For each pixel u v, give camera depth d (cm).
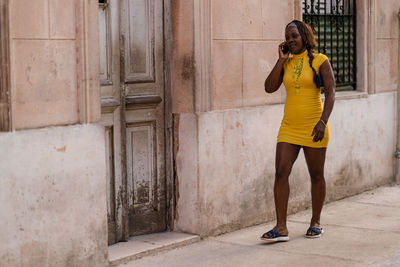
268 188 667
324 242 583
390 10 859
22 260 446
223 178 614
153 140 594
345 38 809
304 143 570
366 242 582
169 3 593
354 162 802
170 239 577
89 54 484
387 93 859
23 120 448
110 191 555
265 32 655
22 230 445
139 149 584
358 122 804
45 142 457
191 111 587
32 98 453
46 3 459
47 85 462
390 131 870
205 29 588
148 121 588
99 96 493
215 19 600
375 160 842
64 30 471
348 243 579
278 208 579
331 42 784
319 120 560
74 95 480
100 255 500
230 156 620
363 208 735
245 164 638
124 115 560
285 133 573
